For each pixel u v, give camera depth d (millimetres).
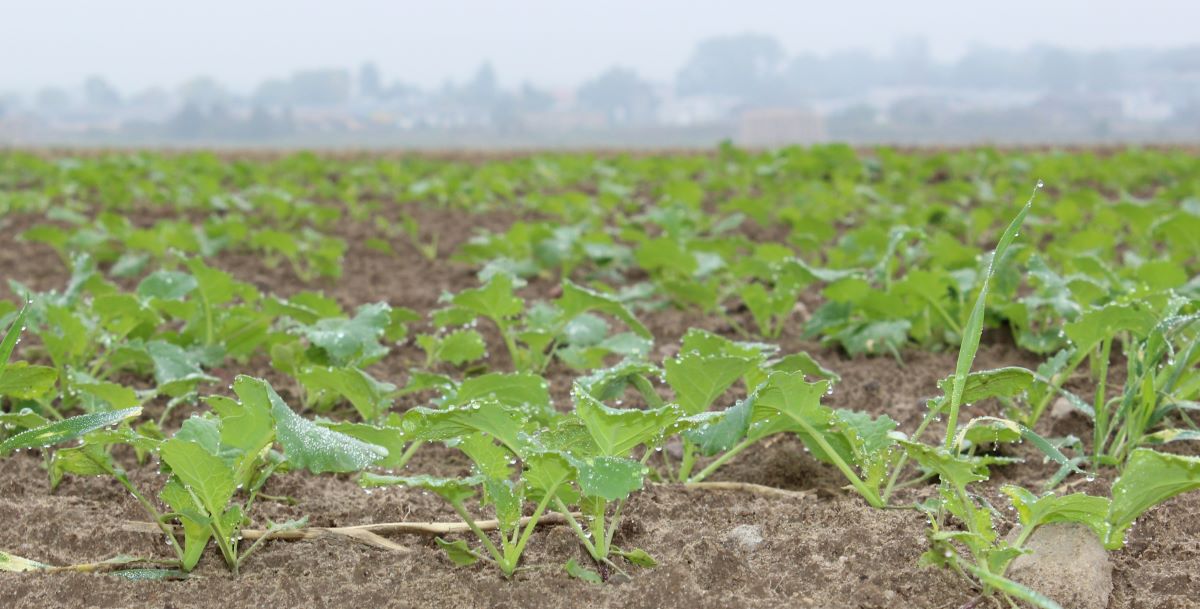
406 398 3924
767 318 4898
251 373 4219
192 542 2334
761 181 11438
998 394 2805
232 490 2238
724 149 14742
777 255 5641
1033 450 3225
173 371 3480
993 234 8336
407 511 2764
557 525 2633
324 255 6348
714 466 2900
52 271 6852
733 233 8625
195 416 2393
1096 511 2088
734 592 2234
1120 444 3064
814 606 2152
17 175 12555
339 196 11117
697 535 2490
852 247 6047
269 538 2557
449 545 2336
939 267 5105
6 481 2891
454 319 4219
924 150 18547
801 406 2572
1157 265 4254
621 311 3828
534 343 4066
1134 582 2295
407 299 6051
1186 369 3373
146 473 3002
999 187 9930
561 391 4023
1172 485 2023
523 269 6215
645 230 8969
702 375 2664
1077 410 3518
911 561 2338
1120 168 11883
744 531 2504
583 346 4152
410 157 18312
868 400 3873
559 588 2240
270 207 9008
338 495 2918
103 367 4105
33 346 4473
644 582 2225
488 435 2211
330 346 3463
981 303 2244
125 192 9781
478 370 4395
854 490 2895
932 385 4039
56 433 2186
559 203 8758
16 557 2348
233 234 7191
